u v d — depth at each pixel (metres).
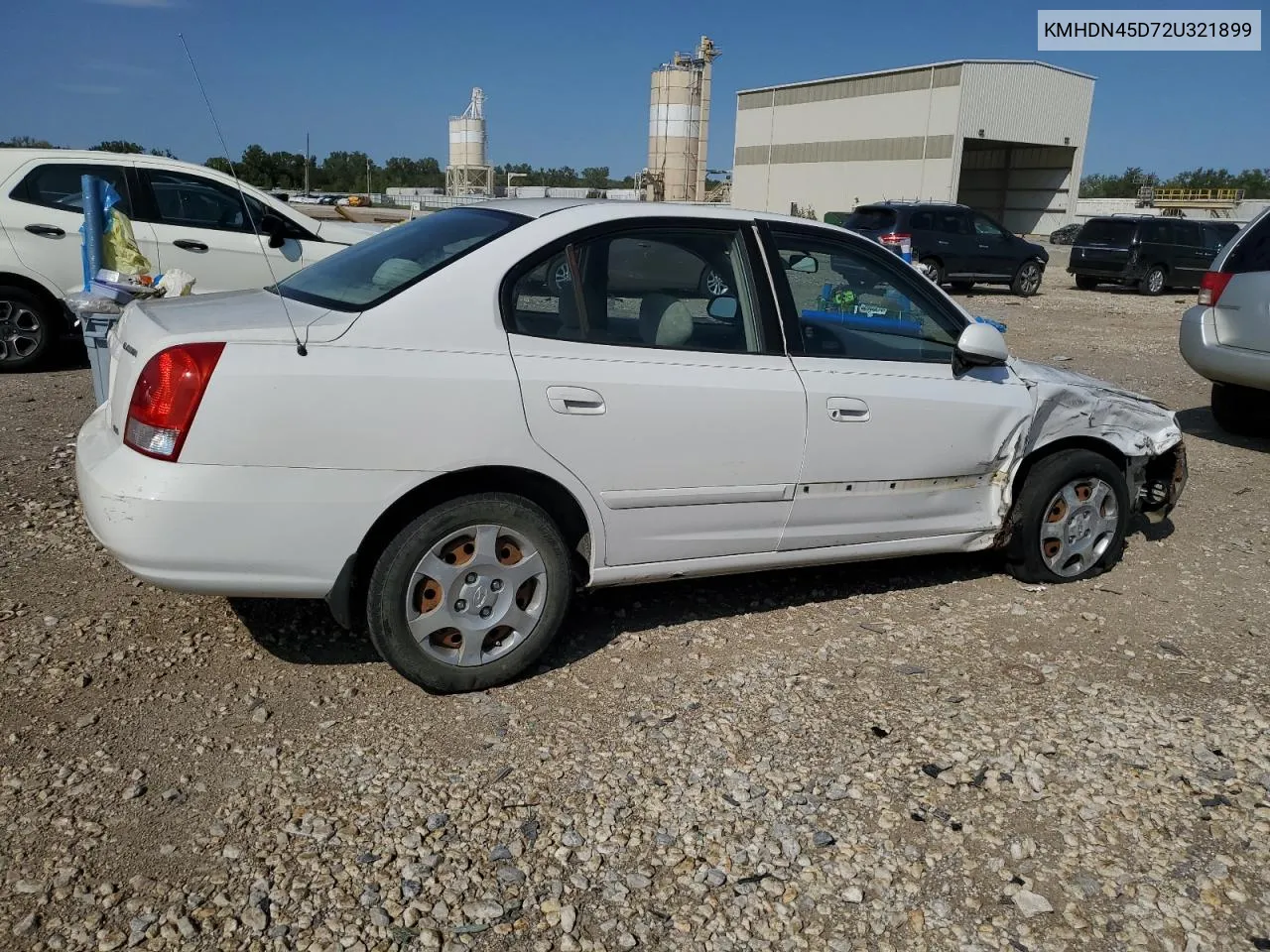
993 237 21.11
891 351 4.35
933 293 4.51
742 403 3.86
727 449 3.86
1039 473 4.75
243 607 4.22
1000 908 2.72
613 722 3.52
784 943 2.57
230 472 3.14
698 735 3.46
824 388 4.05
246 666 3.76
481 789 3.11
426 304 3.40
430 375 3.33
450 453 3.37
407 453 3.31
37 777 3.03
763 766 3.30
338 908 2.60
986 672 4.00
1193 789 3.25
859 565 5.11
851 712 3.65
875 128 46.25
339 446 3.22
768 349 4.01
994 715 3.66
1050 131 44.12
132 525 3.11
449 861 2.79
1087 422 4.79
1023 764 3.36
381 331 3.33
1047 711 3.71
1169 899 2.77
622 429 3.64
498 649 3.67
